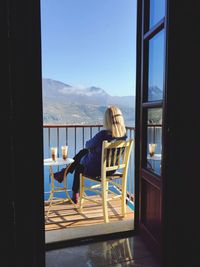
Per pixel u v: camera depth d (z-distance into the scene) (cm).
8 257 148
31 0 144
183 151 179
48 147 380
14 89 143
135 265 194
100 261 199
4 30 138
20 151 147
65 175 316
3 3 136
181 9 171
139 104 233
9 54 140
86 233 241
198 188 182
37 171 154
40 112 152
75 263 197
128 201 340
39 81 150
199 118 179
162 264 187
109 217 292
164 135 179
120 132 296
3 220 145
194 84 177
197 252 186
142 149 231
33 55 147
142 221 233
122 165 289
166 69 175
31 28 145
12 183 146
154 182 202
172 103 175
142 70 224
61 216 293
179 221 182
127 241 229
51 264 195
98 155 286
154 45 214
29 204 151
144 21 219
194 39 175
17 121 145
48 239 229
